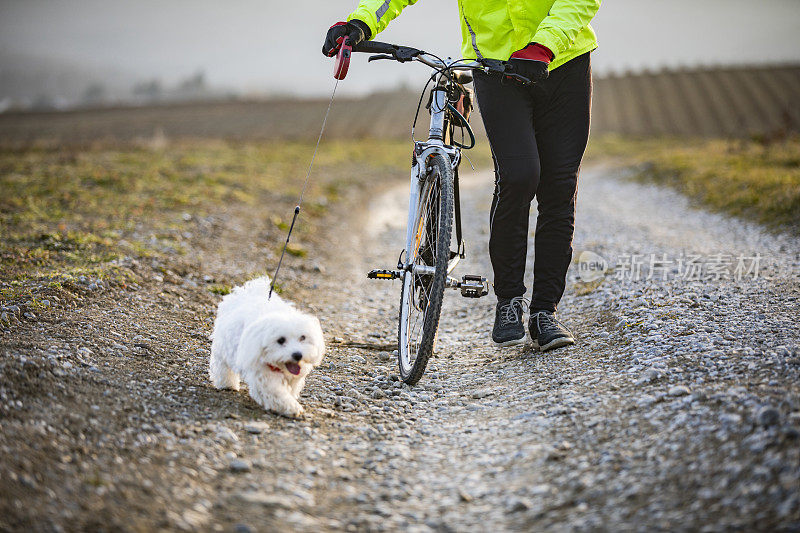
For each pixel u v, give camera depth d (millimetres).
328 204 13477
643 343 4180
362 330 5758
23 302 4625
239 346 3512
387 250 10336
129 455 2789
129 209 9414
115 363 3904
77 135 52594
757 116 64688
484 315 6121
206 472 2771
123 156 17656
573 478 2668
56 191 10469
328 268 8375
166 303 5473
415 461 3061
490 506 2576
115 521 2285
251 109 78062
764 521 2139
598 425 3094
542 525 2385
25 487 2365
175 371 4043
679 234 9758
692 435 2770
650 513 2320
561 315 5488
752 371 3381
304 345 3426
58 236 7066
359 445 3229
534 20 3910
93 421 3016
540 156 4250
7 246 6504
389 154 29531
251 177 14805
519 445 3080
